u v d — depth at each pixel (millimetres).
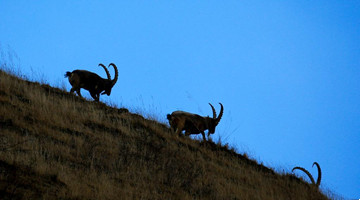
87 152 42531
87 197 32688
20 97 51688
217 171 51969
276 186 53344
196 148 57500
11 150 36938
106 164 41625
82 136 47031
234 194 45781
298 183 58438
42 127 45062
